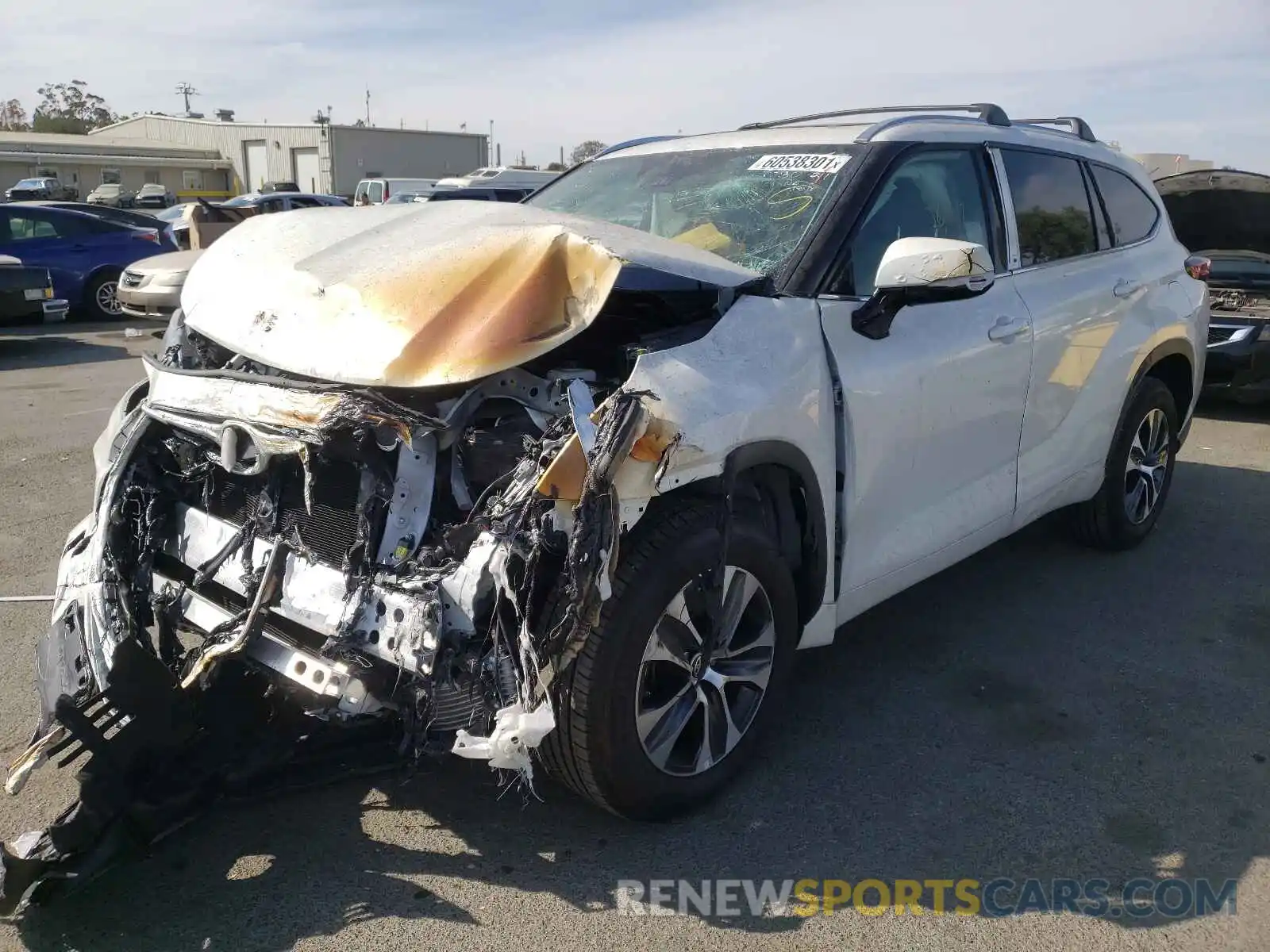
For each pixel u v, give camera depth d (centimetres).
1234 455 738
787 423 295
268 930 254
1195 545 544
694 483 280
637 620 265
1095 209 470
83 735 252
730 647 306
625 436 247
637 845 290
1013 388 393
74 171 5572
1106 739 351
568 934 256
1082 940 259
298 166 5525
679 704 290
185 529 299
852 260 337
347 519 263
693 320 306
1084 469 464
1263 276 885
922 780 325
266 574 265
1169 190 873
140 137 6562
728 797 313
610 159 444
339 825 296
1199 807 314
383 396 264
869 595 349
